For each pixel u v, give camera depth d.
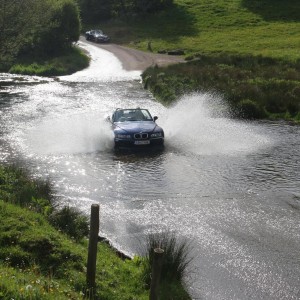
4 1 33.62
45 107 28.00
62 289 7.14
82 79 41.88
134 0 87.50
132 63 52.28
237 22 75.62
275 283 8.65
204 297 8.14
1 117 24.81
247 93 27.64
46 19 39.91
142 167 16.03
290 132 21.56
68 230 10.16
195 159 17.02
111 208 12.41
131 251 9.91
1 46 34.69
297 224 11.28
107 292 7.58
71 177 14.99
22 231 8.94
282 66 38.91
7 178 13.64
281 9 80.12
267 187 14.07
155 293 6.43
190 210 12.22
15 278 6.92
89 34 73.44
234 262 9.39
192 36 70.25
